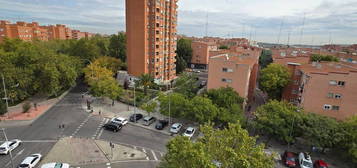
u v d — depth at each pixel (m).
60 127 37.72
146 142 33.72
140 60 65.12
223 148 17.14
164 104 40.12
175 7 73.38
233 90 43.16
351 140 27.77
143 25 62.09
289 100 49.19
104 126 38.25
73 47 74.69
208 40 151.00
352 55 71.19
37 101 50.50
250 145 17.80
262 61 85.62
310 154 32.00
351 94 35.81
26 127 37.31
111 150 30.53
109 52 85.62
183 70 87.12
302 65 46.34
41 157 28.03
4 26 89.56
